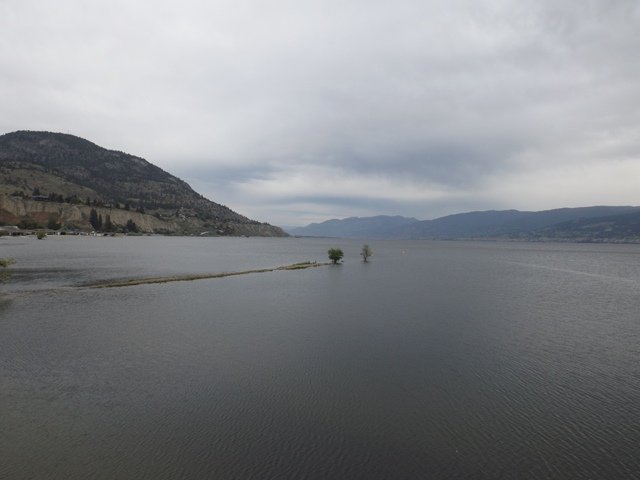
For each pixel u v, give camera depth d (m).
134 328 34.12
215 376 23.31
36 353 27.14
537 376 23.69
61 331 32.88
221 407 19.38
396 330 33.94
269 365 25.19
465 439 16.69
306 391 21.28
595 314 42.06
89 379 22.75
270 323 36.28
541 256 172.88
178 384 22.12
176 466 14.66
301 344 29.70
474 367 25.09
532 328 35.16
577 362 26.20
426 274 84.12
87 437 16.58
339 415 18.62
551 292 59.19
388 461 15.11
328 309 42.97
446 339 31.31
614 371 24.61
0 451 15.52
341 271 87.75
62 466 14.59
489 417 18.59
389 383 22.45
